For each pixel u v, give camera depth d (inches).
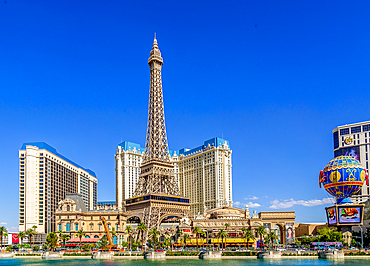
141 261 7815.0
